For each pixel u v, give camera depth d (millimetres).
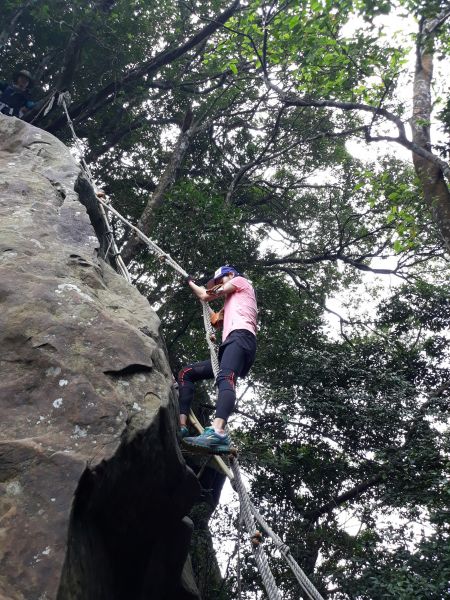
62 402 3123
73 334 3480
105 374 3346
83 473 2807
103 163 15094
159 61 13711
